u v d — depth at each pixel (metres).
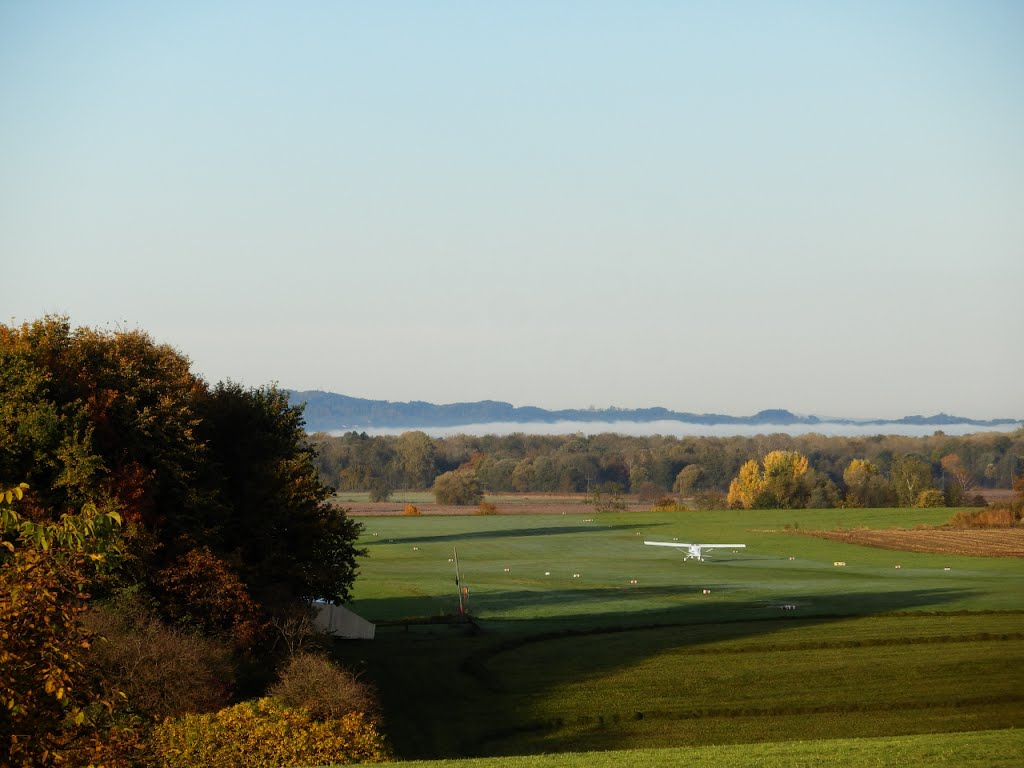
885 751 40.66
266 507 84.50
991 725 60.06
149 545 66.38
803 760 39.19
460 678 77.50
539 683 76.88
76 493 66.38
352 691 51.84
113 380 77.19
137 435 75.06
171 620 67.06
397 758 52.91
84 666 21.77
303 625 71.00
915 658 81.31
